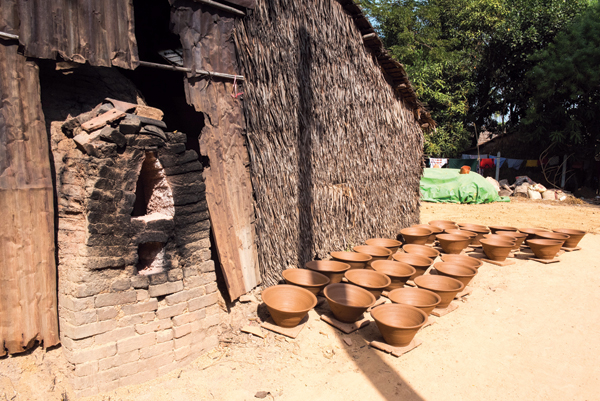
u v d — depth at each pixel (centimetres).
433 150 1747
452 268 526
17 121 274
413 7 1914
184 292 321
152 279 301
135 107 311
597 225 994
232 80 404
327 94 532
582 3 1562
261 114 434
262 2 423
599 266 646
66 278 283
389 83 672
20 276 280
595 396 303
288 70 465
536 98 1545
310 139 507
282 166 464
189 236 330
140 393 282
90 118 296
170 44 636
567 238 733
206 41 378
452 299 465
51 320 295
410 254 562
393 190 714
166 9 550
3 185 270
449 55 1778
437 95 1709
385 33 1925
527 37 1627
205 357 333
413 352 358
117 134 278
